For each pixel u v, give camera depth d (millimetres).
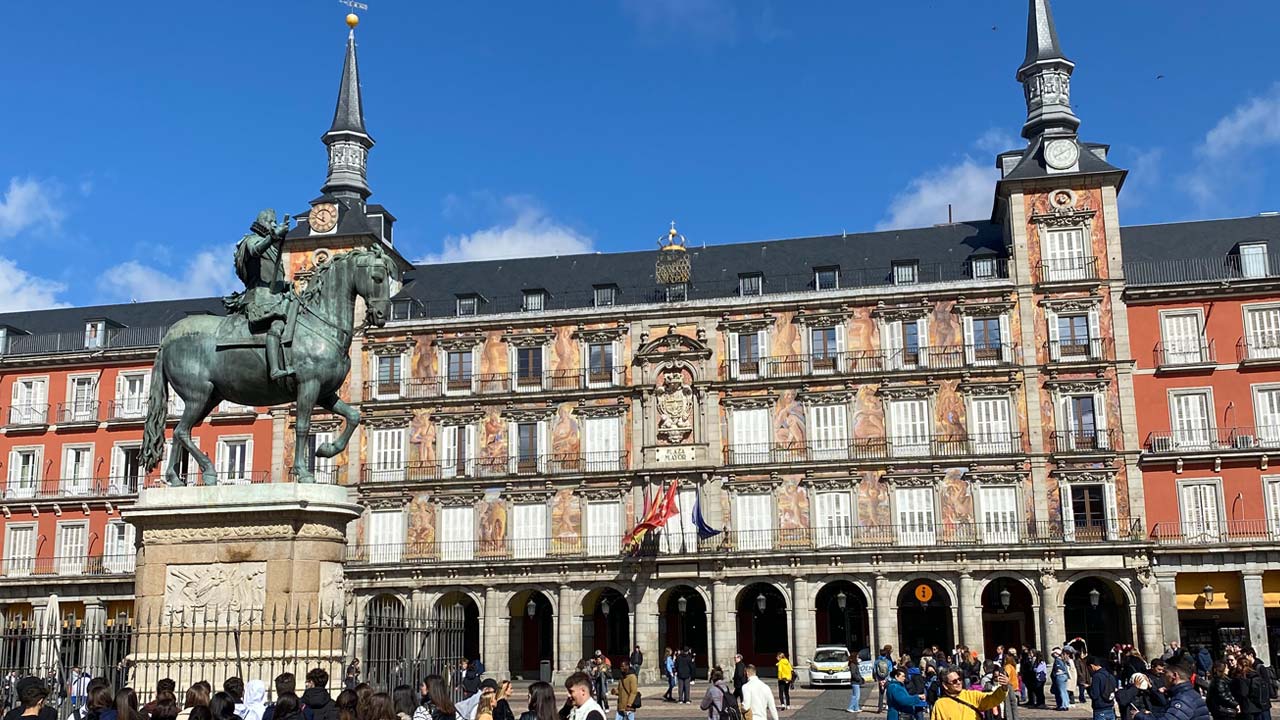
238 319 20125
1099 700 26203
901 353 72062
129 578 75875
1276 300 69000
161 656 18766
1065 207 71625
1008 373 70438
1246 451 67312
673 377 73625
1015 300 71188
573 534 73188
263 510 18875
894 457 70250
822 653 61562
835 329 73125
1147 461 68312
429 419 76062
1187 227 75625
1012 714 29734
